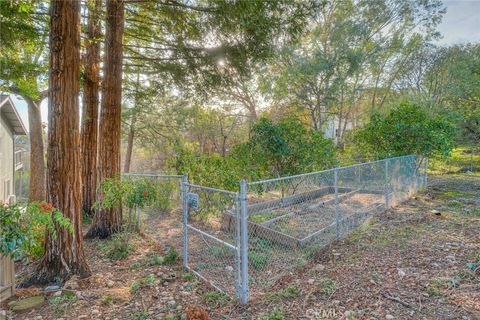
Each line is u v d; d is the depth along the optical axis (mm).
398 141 8234
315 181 5566
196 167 6711
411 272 3357
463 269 3346
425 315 2508
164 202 5508
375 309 2641
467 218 5582
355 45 14203
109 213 5383
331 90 14180
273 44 5094
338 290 3041
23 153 16328
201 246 4473
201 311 2596
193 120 17156
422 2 14180
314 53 14102
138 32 5887
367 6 14109
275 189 5648
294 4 4500
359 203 5754
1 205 2666
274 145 6852
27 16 4559
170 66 5621
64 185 3465
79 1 3459
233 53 4973
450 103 15648
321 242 4352
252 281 3287
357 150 11000
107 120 5242
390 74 17594
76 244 3594
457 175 12195
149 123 15453
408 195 7785
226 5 4234
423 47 16344
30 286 3348
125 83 7887
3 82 6617
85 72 6871
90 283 3426
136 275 3670
